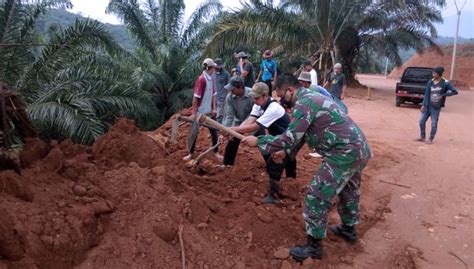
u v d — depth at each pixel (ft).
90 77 31.81
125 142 14.98
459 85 109.09
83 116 27.07
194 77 57.00
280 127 15.47
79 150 14.82
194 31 62.75
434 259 13.46
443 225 16.03
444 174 22.71
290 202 16.14
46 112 26.30
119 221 11.28
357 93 73.51
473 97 78.48
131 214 11.62
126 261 10.35
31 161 12.26
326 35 65.05
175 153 22.12
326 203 11.98
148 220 11.48
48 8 36.45
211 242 12.09
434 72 30.45
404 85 53.72
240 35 54.95
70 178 12.17
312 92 12.00
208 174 18.60
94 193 11.69
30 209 10.03
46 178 11.54
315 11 62.08
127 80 36.76
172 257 10.96
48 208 10.41
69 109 26.96
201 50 60.49
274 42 59.36
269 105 15.23
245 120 17.31
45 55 30.53
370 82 119.03
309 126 11.89
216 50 55.88
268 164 15.48
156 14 62.44
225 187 16.78
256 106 16.61
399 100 54.60
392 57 85.87
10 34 30.27
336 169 11.73
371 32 79.61
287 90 12.67
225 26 54.95
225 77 25.57
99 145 14.85
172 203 12.44
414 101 54.75
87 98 29.86
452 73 112.37
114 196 12.00
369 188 19.72
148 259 10.64
